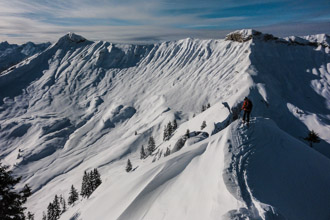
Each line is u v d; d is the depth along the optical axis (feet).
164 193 56.70
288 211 36.06
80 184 360.69
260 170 44.14
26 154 595.47
